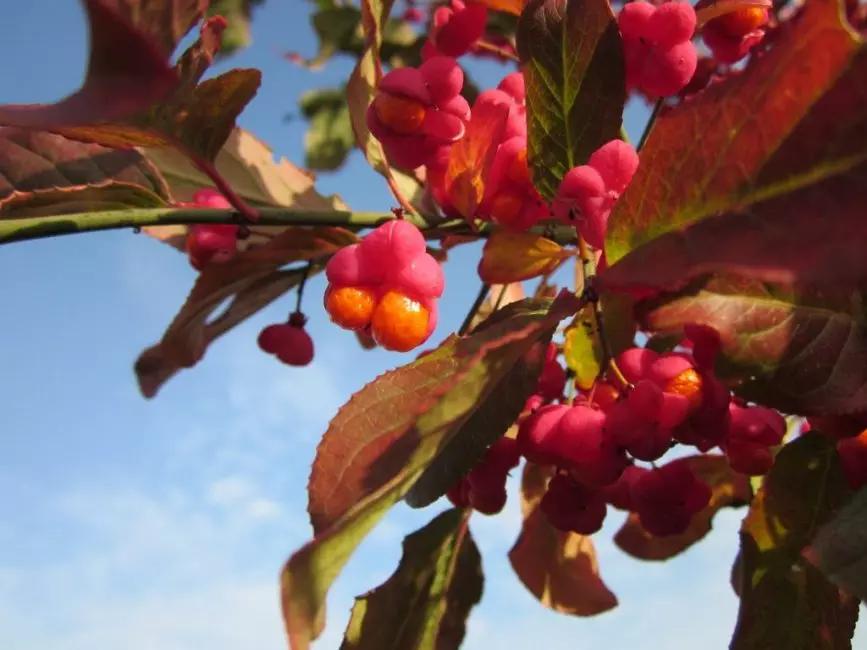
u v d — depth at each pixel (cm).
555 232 11
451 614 12
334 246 10
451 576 12
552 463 10
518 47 10
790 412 8
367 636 12
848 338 8
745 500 14
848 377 8
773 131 6
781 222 6
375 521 7
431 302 9
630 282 7
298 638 6
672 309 8
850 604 9
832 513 10
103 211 10
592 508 10
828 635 9
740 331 8
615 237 7
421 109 10
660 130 7
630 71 10
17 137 11
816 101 6
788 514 10
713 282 8
